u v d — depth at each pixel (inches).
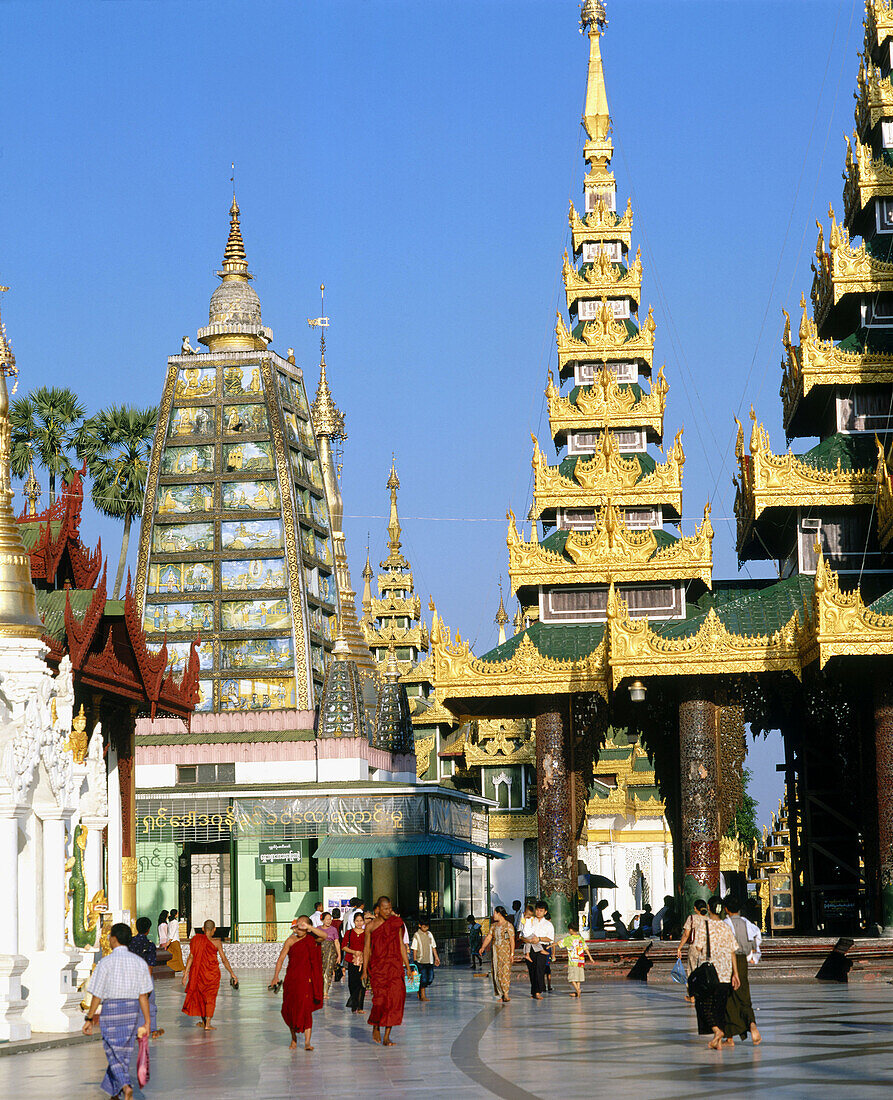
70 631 1795.0
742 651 1959.9
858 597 1828.2
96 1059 1041.5
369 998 1771.7
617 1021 1283.2
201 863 3016.7
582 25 2687.0
